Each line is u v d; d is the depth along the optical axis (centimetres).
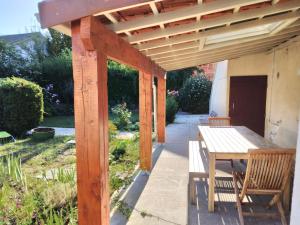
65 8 169
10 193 348
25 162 530
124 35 261
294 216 204
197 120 1234
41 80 1308
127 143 638
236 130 500
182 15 209
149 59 429
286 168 282
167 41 314
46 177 426
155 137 765
